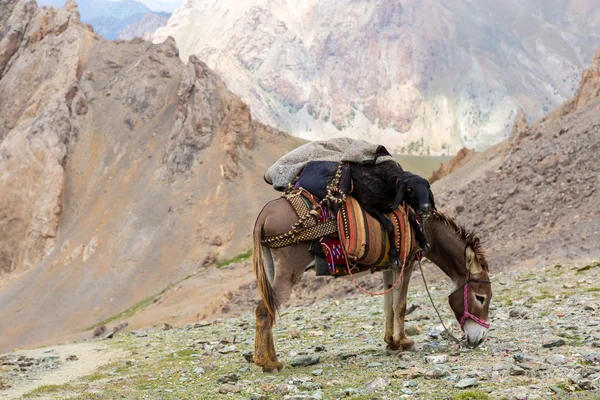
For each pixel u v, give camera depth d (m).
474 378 6.88
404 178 8.02
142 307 153.75
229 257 173.75
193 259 177.62
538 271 20.80
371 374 7.70
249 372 8.66
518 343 8.82
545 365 7.23
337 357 9.12
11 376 10.80
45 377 10.52
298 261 8.02
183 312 106.88
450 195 52.69
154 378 9.02
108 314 163.75
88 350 13.74
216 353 11.03
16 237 196.38
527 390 6.27
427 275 30.83
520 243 32.06
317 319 14.79
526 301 13.75
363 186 8.15
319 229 7.92
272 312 8.16
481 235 37.09
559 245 28.23
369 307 16.53
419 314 13.33
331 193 8.04
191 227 189.62
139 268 178.00
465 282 8.61
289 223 7.93
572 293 14.34
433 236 8.74
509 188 41.25
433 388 6.71
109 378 9.62
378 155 8.35
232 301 61.91
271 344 8.42
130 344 13.95
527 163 44.62
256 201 195.88
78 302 169.88
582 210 32.75
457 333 10.40
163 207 198.50
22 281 184.50
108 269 179.50
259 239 8.01
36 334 160.00
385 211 8.23
